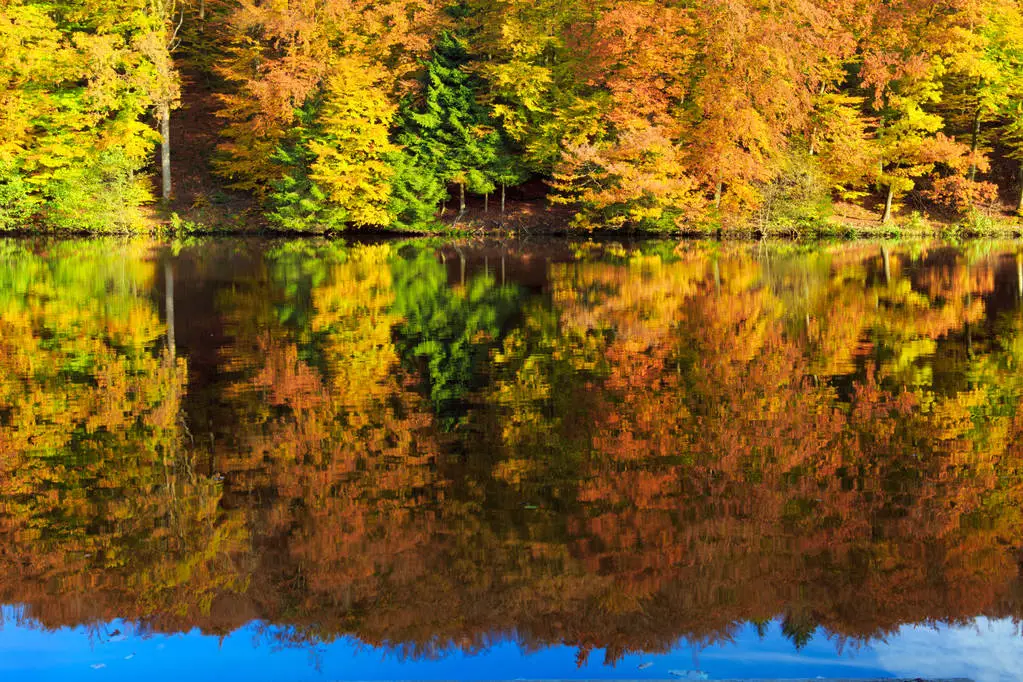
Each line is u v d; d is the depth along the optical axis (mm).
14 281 19922
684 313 15219
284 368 10633
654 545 5383
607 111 34688
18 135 34719
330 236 36656
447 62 37938
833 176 37406
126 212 35781
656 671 4070
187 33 42906
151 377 10141
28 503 6207
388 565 5141
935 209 39906
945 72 36781
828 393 9266
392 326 13789
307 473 6781
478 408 8680
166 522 5840
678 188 33281
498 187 40906
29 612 4707
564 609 4621
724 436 7691
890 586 4883
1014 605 4684
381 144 35469
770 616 4562
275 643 4363
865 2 36812
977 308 15727
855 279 20578
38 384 9789
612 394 9227
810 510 5957
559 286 19297
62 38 36656
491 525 5715
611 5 34719
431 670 4105
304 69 35625
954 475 6672
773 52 32562
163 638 4438
